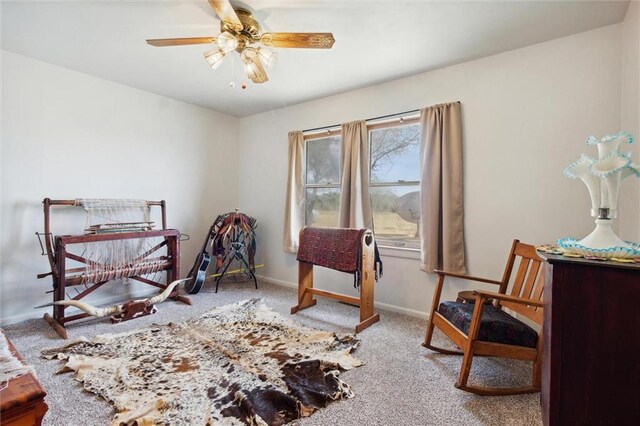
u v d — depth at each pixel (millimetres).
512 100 2490
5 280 2641
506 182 2527
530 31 2201
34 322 2682
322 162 3809
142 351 2150
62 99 2920
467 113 2697
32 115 2752
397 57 2609
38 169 2799
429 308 2910
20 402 721
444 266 2730
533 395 1733
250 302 3291
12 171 2658
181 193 3932
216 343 2291
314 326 2699
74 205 2945
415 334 2553
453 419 1533
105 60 2756
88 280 2771
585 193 2232
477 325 1698
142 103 3516
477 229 2660
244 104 3973
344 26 2143
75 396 1652
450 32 2215
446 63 2721
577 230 2266
